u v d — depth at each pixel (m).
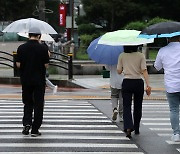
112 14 119.62
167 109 32.56
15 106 32.91
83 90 45.44
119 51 24.00
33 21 26.52
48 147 19.22
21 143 19.95
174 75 19.92
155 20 93.12
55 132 22.69
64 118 27.38
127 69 21.38
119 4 116.31
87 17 125.19
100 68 63.31
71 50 79.88
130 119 21.52
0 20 133.62
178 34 20.00
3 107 32.28
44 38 30.00
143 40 21.50
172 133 22.86
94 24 121.81
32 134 21.41
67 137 21.45
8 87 47.72
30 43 20.84
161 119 27.69
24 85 20.92
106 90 45.53
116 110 25.61
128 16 120.06
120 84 25.11
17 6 130.88
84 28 113.25
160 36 20.23
